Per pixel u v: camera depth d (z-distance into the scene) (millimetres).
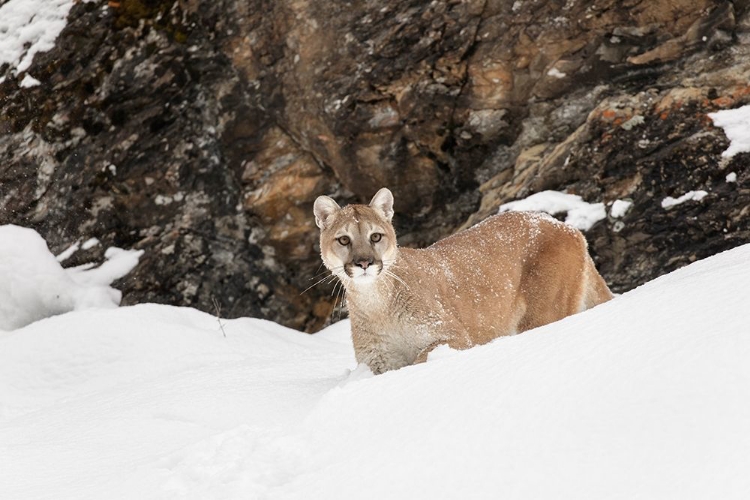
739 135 12922
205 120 17469
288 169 17234
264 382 8562
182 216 17266
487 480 4035
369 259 8180
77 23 17938
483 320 9008
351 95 16203
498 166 16297
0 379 11141
